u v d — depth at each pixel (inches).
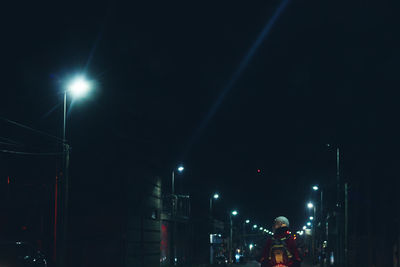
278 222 340.2
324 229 3051.2
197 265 2474.2
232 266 2940.5
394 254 1630.2
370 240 1793.8
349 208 2281.0
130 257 1643.7
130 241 1648.6
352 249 2235.5
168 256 2295.8
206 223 3189.0
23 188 1478.8
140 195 1790.1
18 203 1470.2
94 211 1549.0
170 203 2374.5
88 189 1555.1
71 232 1524.4
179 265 2290.8
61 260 874.8
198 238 3083.2
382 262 1748.3
